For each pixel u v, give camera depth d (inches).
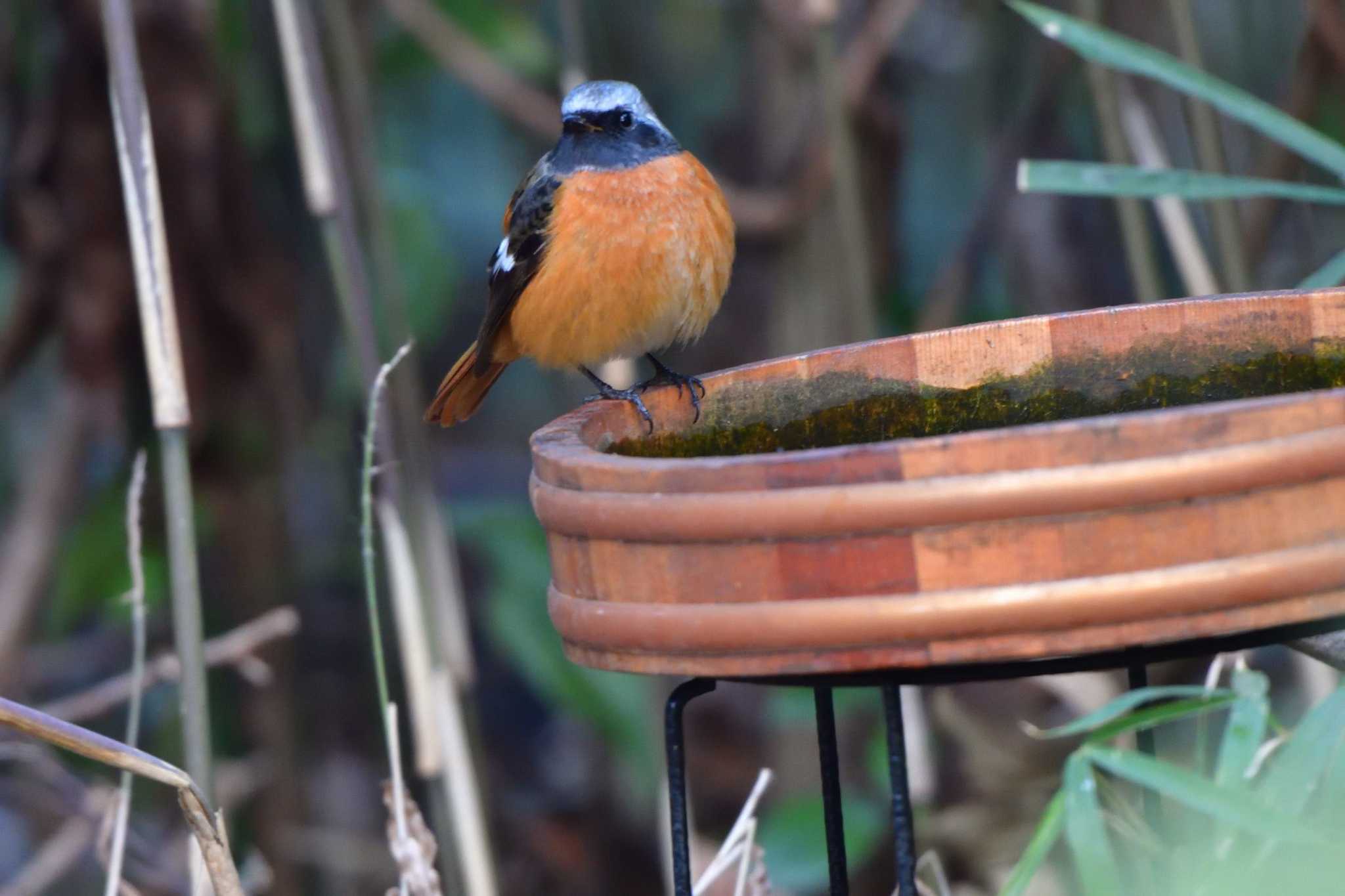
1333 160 259.0
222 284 408.5
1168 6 341.4
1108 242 502.0
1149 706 213.3
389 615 494.3
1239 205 425.7
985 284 564.4
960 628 149.5
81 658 547.2
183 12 394.9
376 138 455.5
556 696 452.1
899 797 170.7
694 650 159.3
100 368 406.0
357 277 302.5
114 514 463.5
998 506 147.6
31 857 514.9
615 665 167.6
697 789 557.3
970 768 375.9
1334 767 187.2
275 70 462.6
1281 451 148.2
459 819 300.5
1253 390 216.2
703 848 413.7
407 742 497.0
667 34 627.5
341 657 542.9
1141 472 146.5
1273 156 408.8
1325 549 150.9
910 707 361.4
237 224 410.6
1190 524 148.6
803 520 152.0
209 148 398.9
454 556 516.7
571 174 313.7
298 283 481.1
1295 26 516.4
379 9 502.3
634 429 223.3
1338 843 160.1
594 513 164.6
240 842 486.9
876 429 225.3
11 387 519.2
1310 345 213.2
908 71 582.2
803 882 411.5
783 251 462.0
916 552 150.3
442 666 309.7
